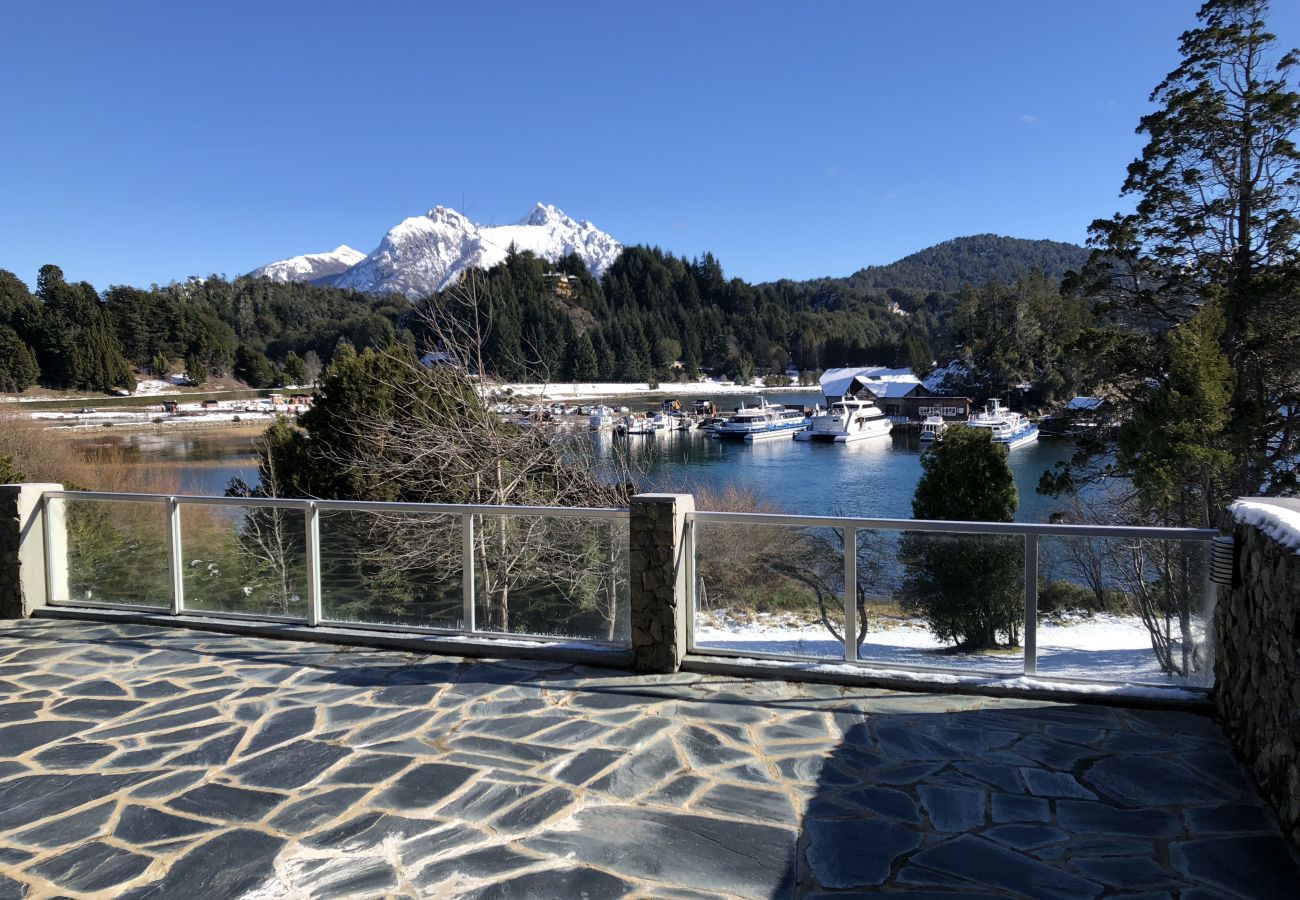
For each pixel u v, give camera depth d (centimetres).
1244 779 328
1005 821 297
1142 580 414
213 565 589
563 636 516
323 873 267
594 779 335
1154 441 1839
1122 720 392
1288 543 277
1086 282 2611
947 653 442
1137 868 265
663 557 465
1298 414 2147
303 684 460
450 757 358
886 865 268
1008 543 430
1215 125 2283
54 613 616
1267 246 2278
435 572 544
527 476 1143
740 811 307
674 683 454
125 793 327
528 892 254
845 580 457
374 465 1095
